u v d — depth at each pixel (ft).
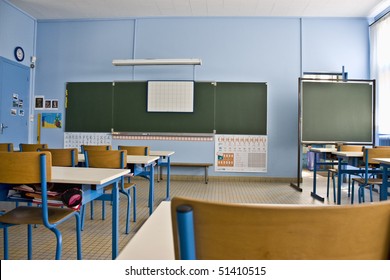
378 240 1.64
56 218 5.18
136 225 9.16
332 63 18.04
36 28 19.38
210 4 16.71
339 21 18.06
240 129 18.21
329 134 16.72
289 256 1.58
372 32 17.51
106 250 7.11
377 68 17.15
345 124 16.69
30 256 6.37
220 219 1.59
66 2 16.83
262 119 18.15
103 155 7.79
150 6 17.16
